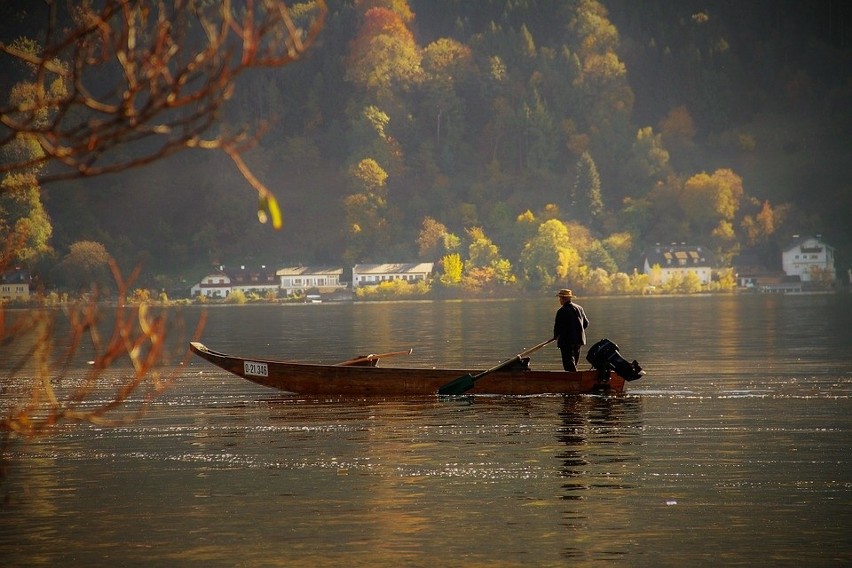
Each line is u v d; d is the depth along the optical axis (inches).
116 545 1911.9
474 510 2133.4
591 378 4003.4
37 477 2512.3
